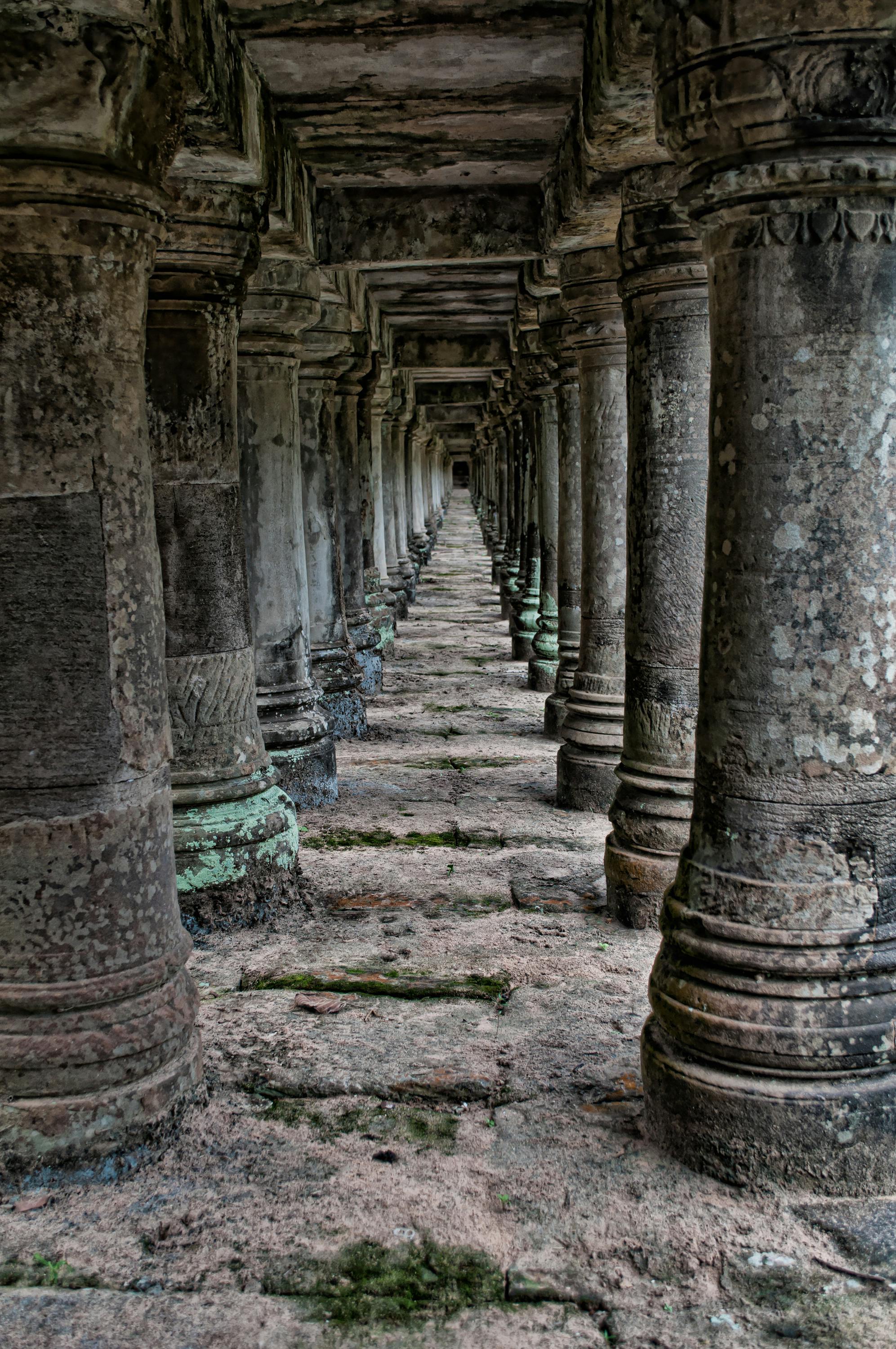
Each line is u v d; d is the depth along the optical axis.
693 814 3.91
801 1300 3.09
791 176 3.29
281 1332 2.99
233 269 5.70
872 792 3.55
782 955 3.57
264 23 4.98
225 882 5.79
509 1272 3.20
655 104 3.75
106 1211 3.51
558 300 9.10
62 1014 3.73
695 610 5.60
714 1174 3.62
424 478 31.25
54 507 3.61
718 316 3.60
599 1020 4.71
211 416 5.84
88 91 3.33
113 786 3.76
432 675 13.20
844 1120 3.50
